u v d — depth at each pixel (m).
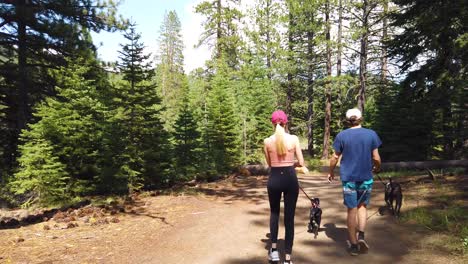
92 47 13.62
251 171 15.06
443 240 5.32
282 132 4.85
